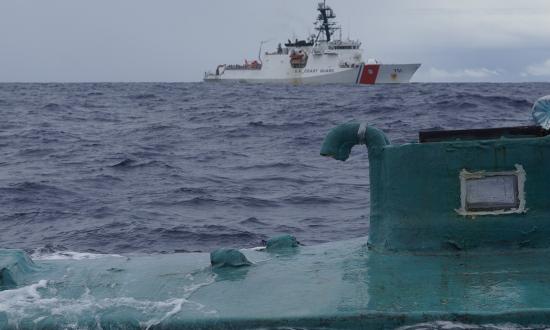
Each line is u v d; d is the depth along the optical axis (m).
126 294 4.60
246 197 12.68
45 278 4.98
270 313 4.18
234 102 43.75
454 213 4.93
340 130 5.27
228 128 26.48
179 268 5.09
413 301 4.19
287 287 4.55
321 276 4.71
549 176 4.88
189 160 18.25
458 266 4.68
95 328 4.19
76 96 52.88
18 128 27.69
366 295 4.32
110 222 10.73
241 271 4.95
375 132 5.20
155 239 9.64
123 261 5.37
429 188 4.97
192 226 10.35
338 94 49.25
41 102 44.97
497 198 4.93
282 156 18.59
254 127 26.44
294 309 4.21
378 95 45.97
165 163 17.34
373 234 5.23
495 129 5.01
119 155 19.16
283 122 27.86
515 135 5.00
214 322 4.14
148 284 4.77
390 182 5.09
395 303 4.18
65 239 9.74
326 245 5.53
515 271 4.53
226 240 9.54
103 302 4.47
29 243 9.59
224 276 4.86
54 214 11.50
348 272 4.73
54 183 14.41
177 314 4.24
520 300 4.11
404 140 21.20
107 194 13.34
